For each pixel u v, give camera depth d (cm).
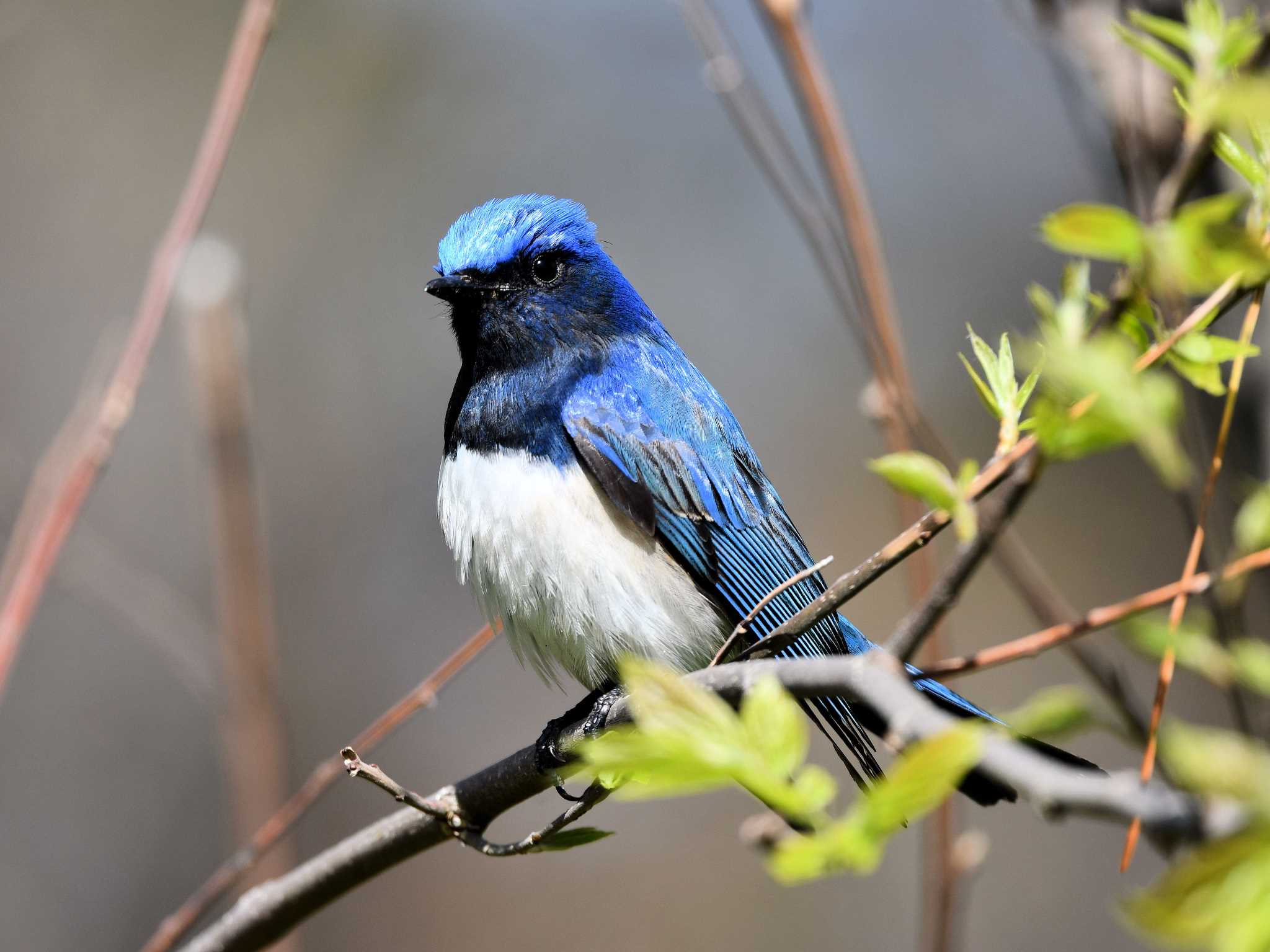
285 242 1568
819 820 282
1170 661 448
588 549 735
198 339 802
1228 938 229
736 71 695
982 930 1385
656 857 1477
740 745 288
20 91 1595
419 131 1603
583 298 797
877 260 652
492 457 753
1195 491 591
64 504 653
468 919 1448
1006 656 505
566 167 1602
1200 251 324
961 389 1517
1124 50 616
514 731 1500
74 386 1527
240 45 697
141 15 1619
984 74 1603
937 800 268
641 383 785
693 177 1611
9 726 1432
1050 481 1487
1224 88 278
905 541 473
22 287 1554
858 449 1566
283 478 1518
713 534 780
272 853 774
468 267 784
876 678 359
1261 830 236
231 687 789
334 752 1463
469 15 1638
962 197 1577
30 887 1398
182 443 1499
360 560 1523
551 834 538
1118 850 1403
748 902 1441
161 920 1406
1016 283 1540
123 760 1442
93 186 1588
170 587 1455
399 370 1568
